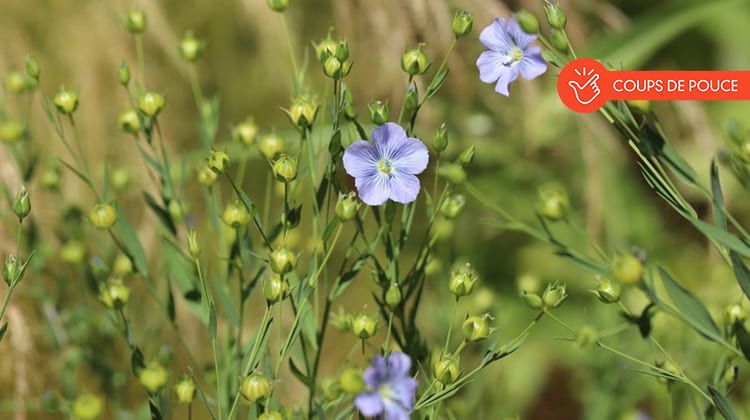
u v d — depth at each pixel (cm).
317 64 84
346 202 51
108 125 78
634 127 52
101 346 65
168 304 58
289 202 54
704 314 51
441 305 65
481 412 64
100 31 78
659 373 52
